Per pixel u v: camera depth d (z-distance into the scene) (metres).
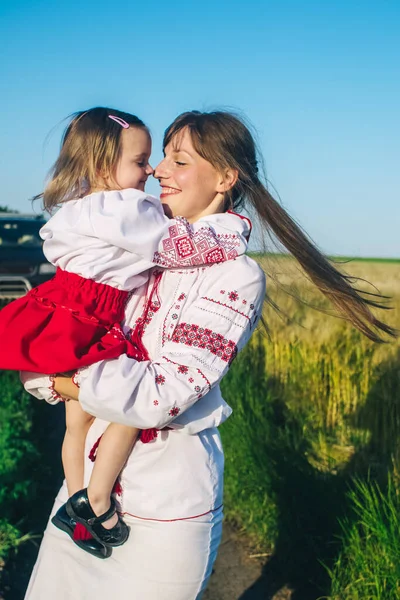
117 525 2.07
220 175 2.29
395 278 11.73
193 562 2.08
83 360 1.96
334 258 2.71
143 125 2.39
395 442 4.25
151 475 2.08
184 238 2.11
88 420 2.21
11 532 4.38
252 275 2.13
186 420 2.09
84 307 2.06
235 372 5.39
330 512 4.00
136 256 2.09
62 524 2.10
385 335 5.55
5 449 5.36
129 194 2.15
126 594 2.06
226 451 4.95
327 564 3.91
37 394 2.20
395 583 3.17
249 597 3.96
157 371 1.98
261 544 4.52
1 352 2.01
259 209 2.41
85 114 2.35
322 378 5.43
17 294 12.42
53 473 5.82
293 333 6.39
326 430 5.16
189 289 2.11
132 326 2.14
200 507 2.10
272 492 4.39
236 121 2.29
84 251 2.09
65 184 2.30
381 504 3.61
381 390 4.77
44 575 2.21
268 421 4.89
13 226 12.45
